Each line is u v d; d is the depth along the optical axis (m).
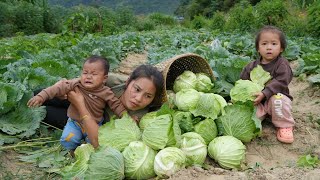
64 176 1.22
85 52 3.54
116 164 1.17
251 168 1.33
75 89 1.48
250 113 1.44
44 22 12.45
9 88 1.70
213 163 1.39
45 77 2.03
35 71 2.11
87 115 1.44
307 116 1.86
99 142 1.30
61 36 6.18
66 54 3.22
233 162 1.32
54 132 1.70
